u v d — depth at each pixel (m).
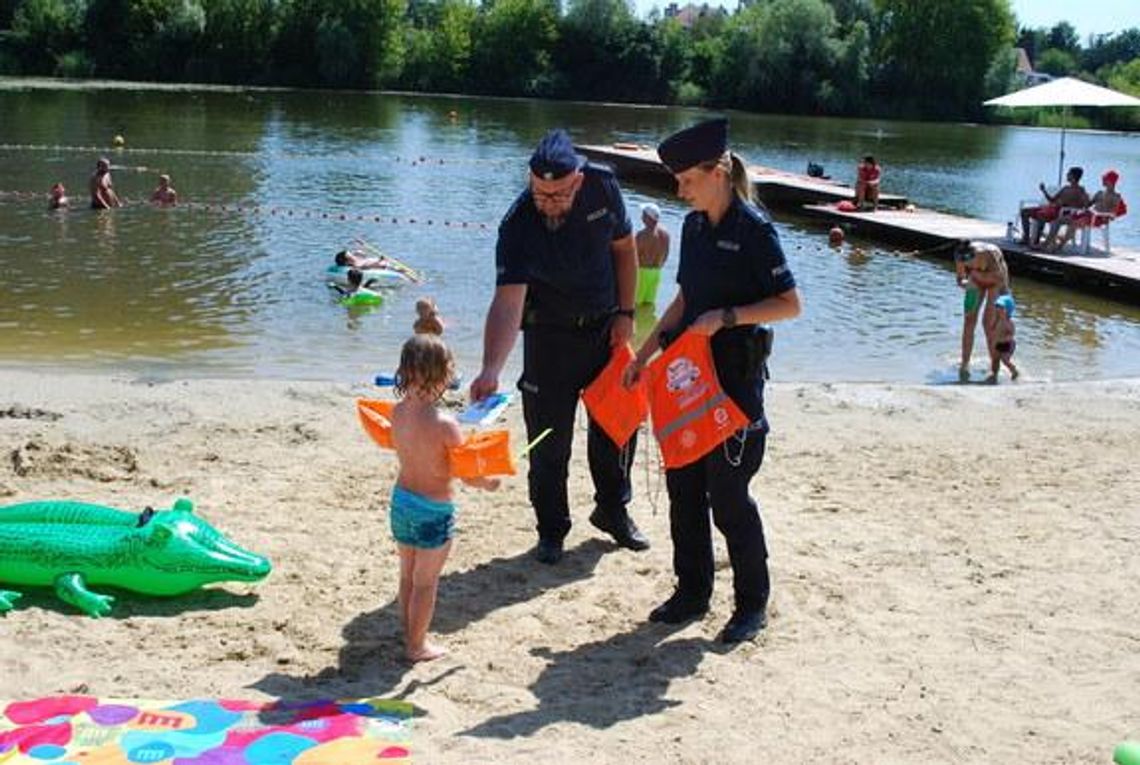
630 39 80.62
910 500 8.38
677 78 81.25
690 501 6.13
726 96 80.62
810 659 5.84
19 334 14.00
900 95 81.12
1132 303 19.09
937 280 20.48
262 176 31.00
